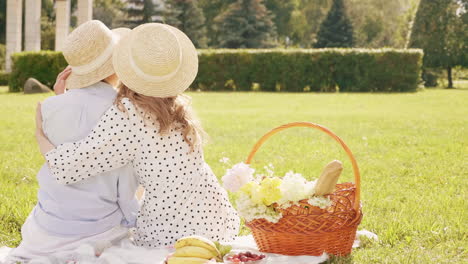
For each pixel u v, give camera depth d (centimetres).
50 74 2414
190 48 368
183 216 360
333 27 4788
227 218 383
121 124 344
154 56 342
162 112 348
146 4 5372
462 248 377
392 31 5369
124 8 5469
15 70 2397
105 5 6134
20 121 1241
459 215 470
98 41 352
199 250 316
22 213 464
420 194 568
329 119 1349
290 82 2602
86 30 350
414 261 352
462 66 3244
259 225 354
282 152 859
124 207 369
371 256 362
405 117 1399
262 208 348
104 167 346
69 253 340
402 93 2433
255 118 1368
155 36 347
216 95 2252
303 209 345
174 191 357
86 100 350
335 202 355
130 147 349
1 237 414
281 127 381
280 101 1969
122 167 358
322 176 340
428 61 3266
